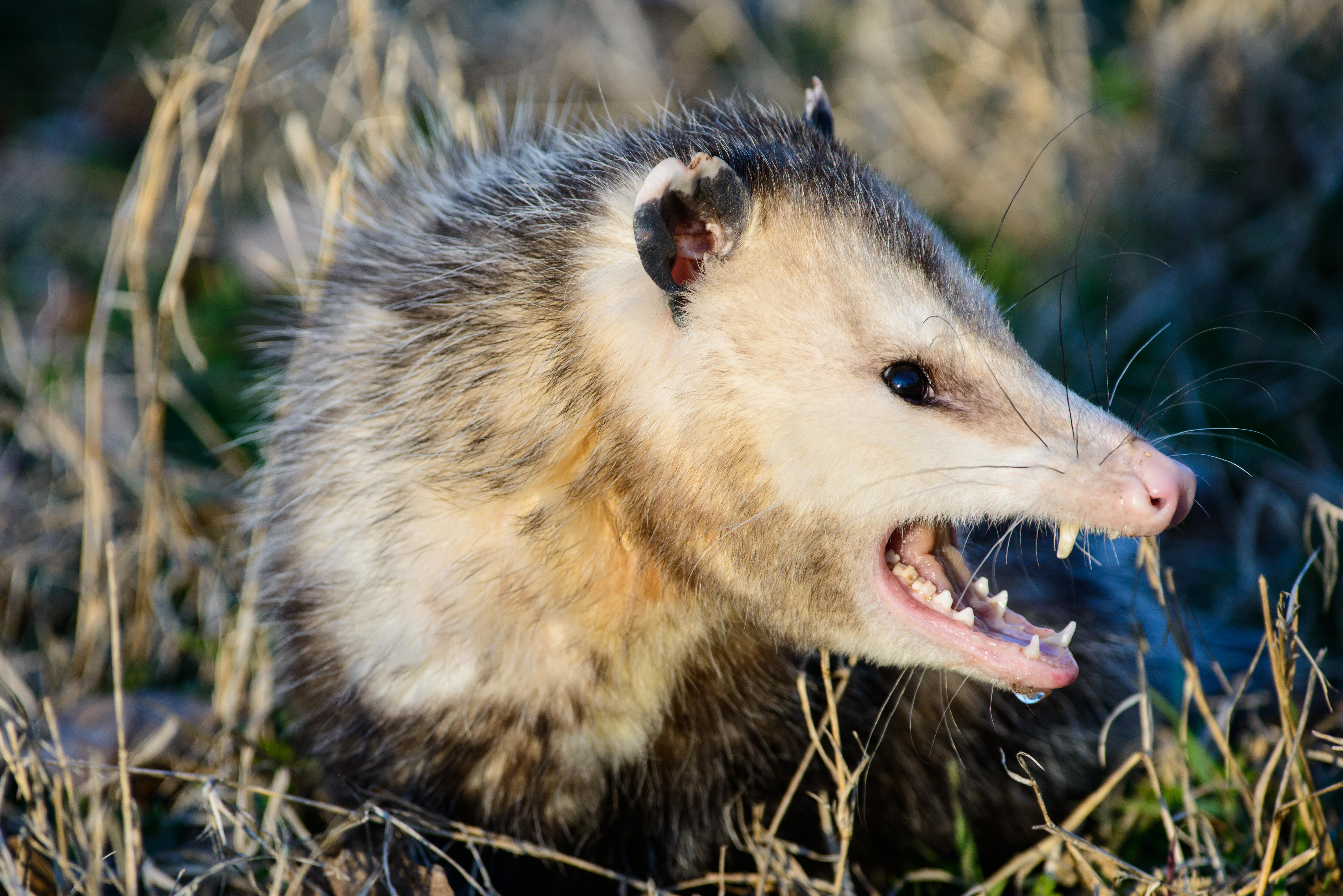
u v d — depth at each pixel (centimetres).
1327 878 163
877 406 160
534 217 164
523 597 163
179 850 166
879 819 167
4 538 179
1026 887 167
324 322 167
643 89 227
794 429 160
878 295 161
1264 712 171
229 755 169
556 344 162
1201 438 182
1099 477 160
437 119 185
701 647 164
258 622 169
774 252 161
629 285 162
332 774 166
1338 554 173
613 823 165
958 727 167
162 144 175
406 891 162
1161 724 170
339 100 182
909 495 160
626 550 163
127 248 183
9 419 182
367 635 164
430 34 188
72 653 175
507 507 163
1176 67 197
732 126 166
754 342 161
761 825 165
